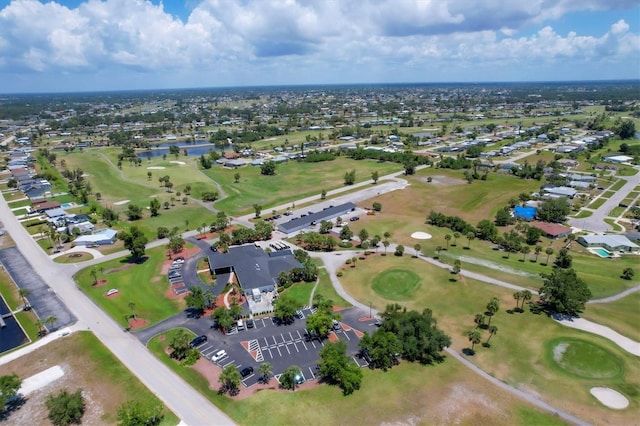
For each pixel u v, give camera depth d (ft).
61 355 269.44
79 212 569.64
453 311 319.88
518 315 311.88
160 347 277.85
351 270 391.45
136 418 204.74
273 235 483.92
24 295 330.34
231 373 229.66
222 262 393.29
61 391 234.17
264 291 353.31
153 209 553.64
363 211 565.53
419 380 244.42
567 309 300.81
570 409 223.51
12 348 279.08
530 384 242.37
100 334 292.81
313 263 379.96
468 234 443.73
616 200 593.83
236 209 582.76
